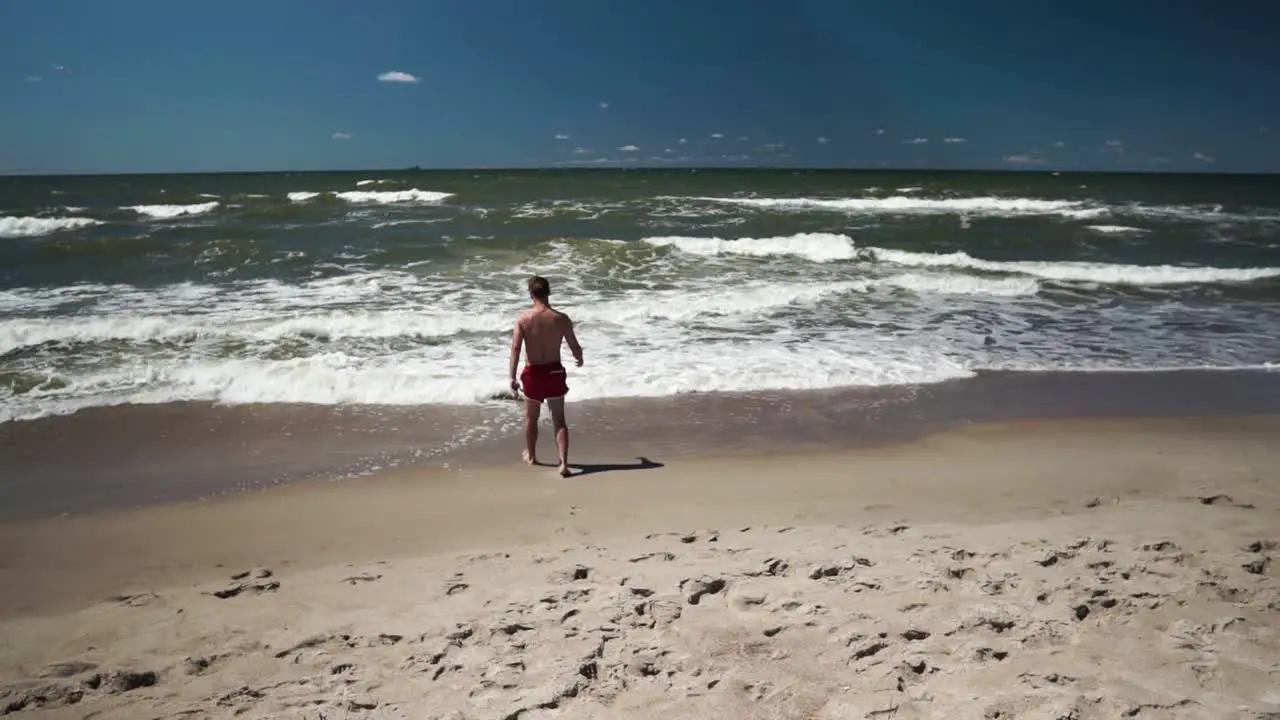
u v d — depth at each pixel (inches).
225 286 533.0
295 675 122.6
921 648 122.8
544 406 309.4
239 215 987.3
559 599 147.4
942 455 258.2
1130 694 108.0
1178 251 794.2
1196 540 170.2
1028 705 105.7
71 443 267.6
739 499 216.2
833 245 722.8
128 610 151.2
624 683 115.8
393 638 134.4
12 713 112.0
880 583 148.7
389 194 1300.4
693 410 306.8
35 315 442.6
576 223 918.4
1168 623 129.0
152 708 113.3
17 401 306.0
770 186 1872.5
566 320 244.7
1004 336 435.5
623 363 366.0
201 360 357.4
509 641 130.7
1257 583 144.6
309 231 815.1
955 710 105.5
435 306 476.4
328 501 218.4
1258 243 842.2
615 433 281.0
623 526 197.0
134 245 669.9
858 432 283.4
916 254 696.4
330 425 287.1
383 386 325.4
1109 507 201.9
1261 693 107.9
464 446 267.0
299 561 178.9
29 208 1128.2
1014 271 647.8
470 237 760.3
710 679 116.0
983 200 1298.0
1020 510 203.3
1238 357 400.5
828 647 124.6
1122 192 1771.7
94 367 345.7
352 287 529.7
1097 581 146.7
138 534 196.7
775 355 383.9
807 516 201.3
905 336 429.4
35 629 143.0
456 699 113.5
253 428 283.6
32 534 197.0
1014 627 129.0
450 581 160.9
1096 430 286.7
